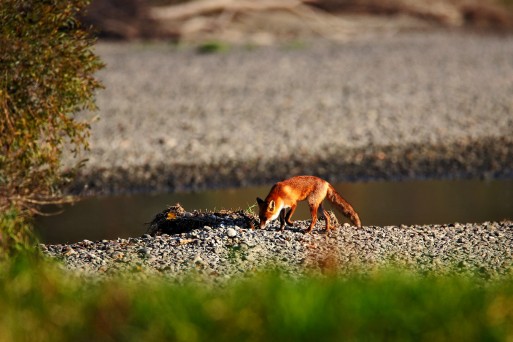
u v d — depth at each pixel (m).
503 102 69.00
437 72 84.81
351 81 81.00
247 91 77.69
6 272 20.28
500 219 38.34
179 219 33.25
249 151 56.47
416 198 44.22
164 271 26.16
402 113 66.38
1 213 27.44
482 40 109.25
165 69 91.00
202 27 113.06
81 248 30.41
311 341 16.77
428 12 123.94
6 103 30.66
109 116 68.12
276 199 30.45
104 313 17.61
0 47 30.38
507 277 24.86
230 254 28.02
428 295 18.23
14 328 17.19
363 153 55.22
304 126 63.06
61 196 36.12
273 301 17.73
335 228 31.53
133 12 112.88
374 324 17.14
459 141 57.25
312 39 113.81
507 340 16.97
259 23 118.12
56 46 31.22
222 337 16.91
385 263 26.67
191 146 58.09
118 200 46.56
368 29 119.75
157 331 17.03
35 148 31.38
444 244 29.62
